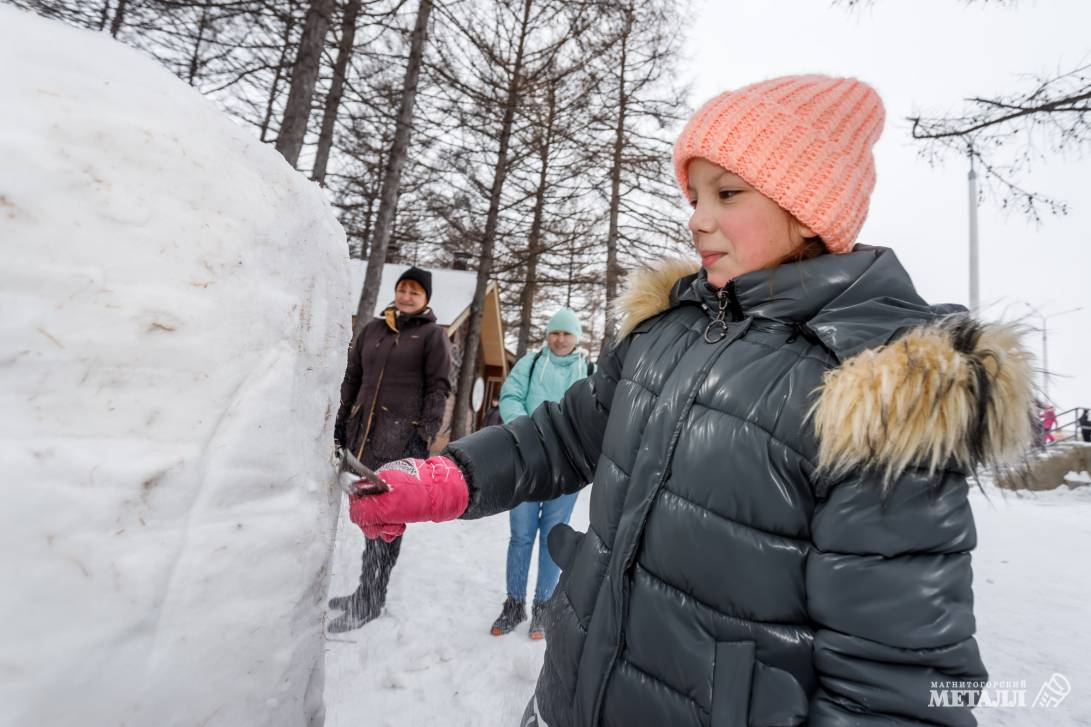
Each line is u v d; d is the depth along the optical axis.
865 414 0.60
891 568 0.60
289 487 0.61
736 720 0.65
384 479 0.88
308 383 0.68
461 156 7.57
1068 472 8.86
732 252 0.84
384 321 2.80
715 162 0.82
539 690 0.94
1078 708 2.09
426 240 9.90
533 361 2.85
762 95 0.83
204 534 0.52
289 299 0.63
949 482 0.62
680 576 0.73
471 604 2.76
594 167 9.01
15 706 0.40
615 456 0.89
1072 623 3.02
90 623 0.44
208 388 0.52
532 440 1.08
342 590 2.55
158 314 0.48
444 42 6.36
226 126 0.60
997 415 0.59
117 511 0.45
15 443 0.41
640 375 0.92
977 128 3.91
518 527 2.51
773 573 0.68
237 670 0.55
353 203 9.42
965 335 0.66
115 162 0.47
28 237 0.42
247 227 0.58
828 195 0.79
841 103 0.84
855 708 0.58
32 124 0.43
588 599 0.85
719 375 0.78
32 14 0.48
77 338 0.44
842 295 0.76
